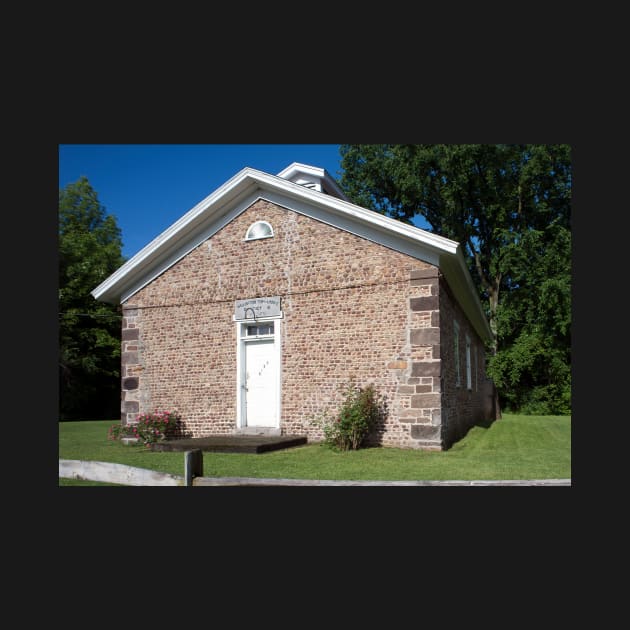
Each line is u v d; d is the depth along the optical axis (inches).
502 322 1233.4
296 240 503.2
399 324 453.7
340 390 470.0
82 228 1390.3
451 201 1256.8
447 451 430.9
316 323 486.6
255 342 524.7
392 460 381.7
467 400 675.4
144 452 462.6
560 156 1190.3
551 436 578.9
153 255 556.7
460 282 518.6
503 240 1269.7
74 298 1158.3
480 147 1170.6
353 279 475.2
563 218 1251.2
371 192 1354.6
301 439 472.7
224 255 536.1
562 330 1127.6
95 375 1169.4
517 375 1146.7
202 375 535.2
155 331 560.4
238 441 456.4
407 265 456.1
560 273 1165.1
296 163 619.2
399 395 447.2
